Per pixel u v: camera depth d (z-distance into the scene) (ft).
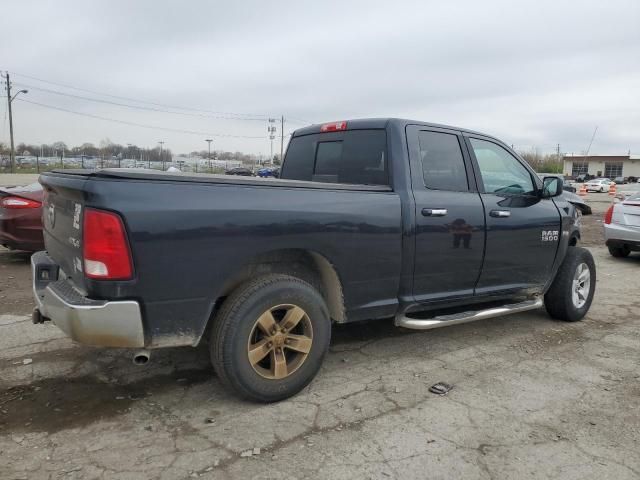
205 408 11.03
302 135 16.42
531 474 8.95
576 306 17.92
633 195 34.42
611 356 14.74
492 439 10.05
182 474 8.70
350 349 14.84
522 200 15.81
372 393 11.95
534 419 10.89
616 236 32.01
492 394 12.05
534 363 14.07
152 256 9.45
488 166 15.34
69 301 9.48
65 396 11.46
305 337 11.46
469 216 14.10
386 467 9.04
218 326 10.59
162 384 12.16
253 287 10.71
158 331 9.81
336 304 12.39
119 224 9.15
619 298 22.04
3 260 26.30
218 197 10.14
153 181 9.59
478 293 14.89
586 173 298.76
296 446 9.62
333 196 11.69
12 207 24.00
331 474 8.80
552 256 16.79
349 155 14.38
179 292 9.81
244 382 10.70
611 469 9.15
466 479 8.76
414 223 12.92
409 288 13.25
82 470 8.73
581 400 11.85
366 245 12.13
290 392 11.38
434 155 13.97
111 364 13.26
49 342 14.70
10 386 11.91
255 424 10.40
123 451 9.34
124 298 9.36
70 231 10.28
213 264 10.06
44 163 177.27
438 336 16.19
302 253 11.86
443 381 12.72
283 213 10.81
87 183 9.27
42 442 9.57
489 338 16.14
